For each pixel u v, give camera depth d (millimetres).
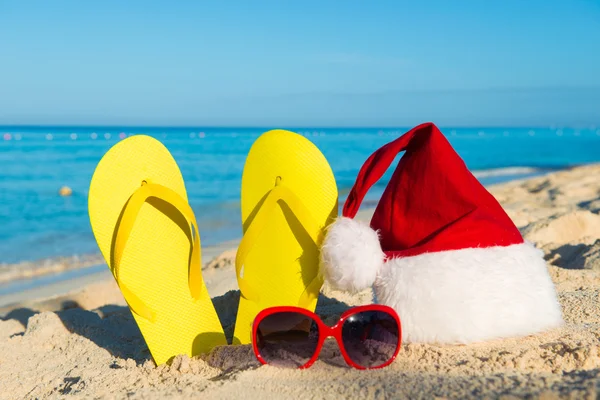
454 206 684
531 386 517
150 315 738
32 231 2553
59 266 1886
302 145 771
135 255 767
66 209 3229
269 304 750
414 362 622
